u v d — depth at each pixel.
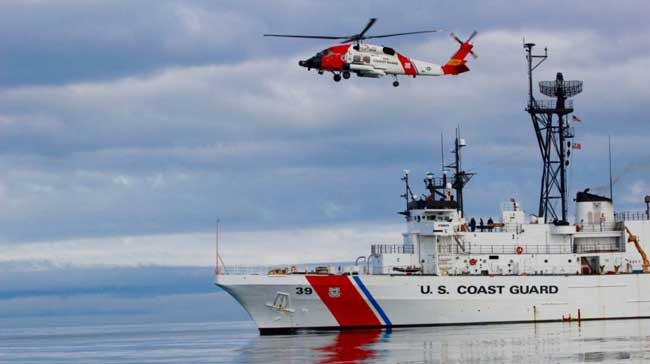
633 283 131.12
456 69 131.12
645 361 91.19
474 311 126.69
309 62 118.62
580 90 140.88
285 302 122.50
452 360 94.25
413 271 127.88
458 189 138.25
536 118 141.75
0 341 178.00
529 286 128.00
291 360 96.56
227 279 121.25
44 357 122.38
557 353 97.81
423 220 129.62
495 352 99.25
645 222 134.50
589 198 136.50
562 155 140.00
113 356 118.69
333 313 123.62
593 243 134.88
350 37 121.44
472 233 130.50
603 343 105.25
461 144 138.38
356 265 129.38
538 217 134.88
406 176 134.12
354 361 94.44
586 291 129.75
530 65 142.62
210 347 124.31
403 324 125.56
